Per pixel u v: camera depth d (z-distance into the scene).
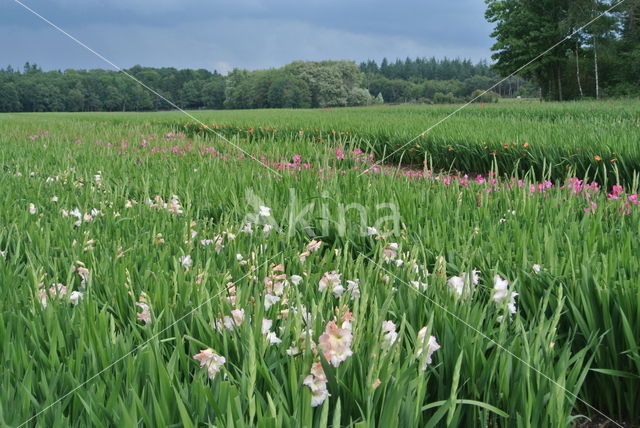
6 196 5.32
